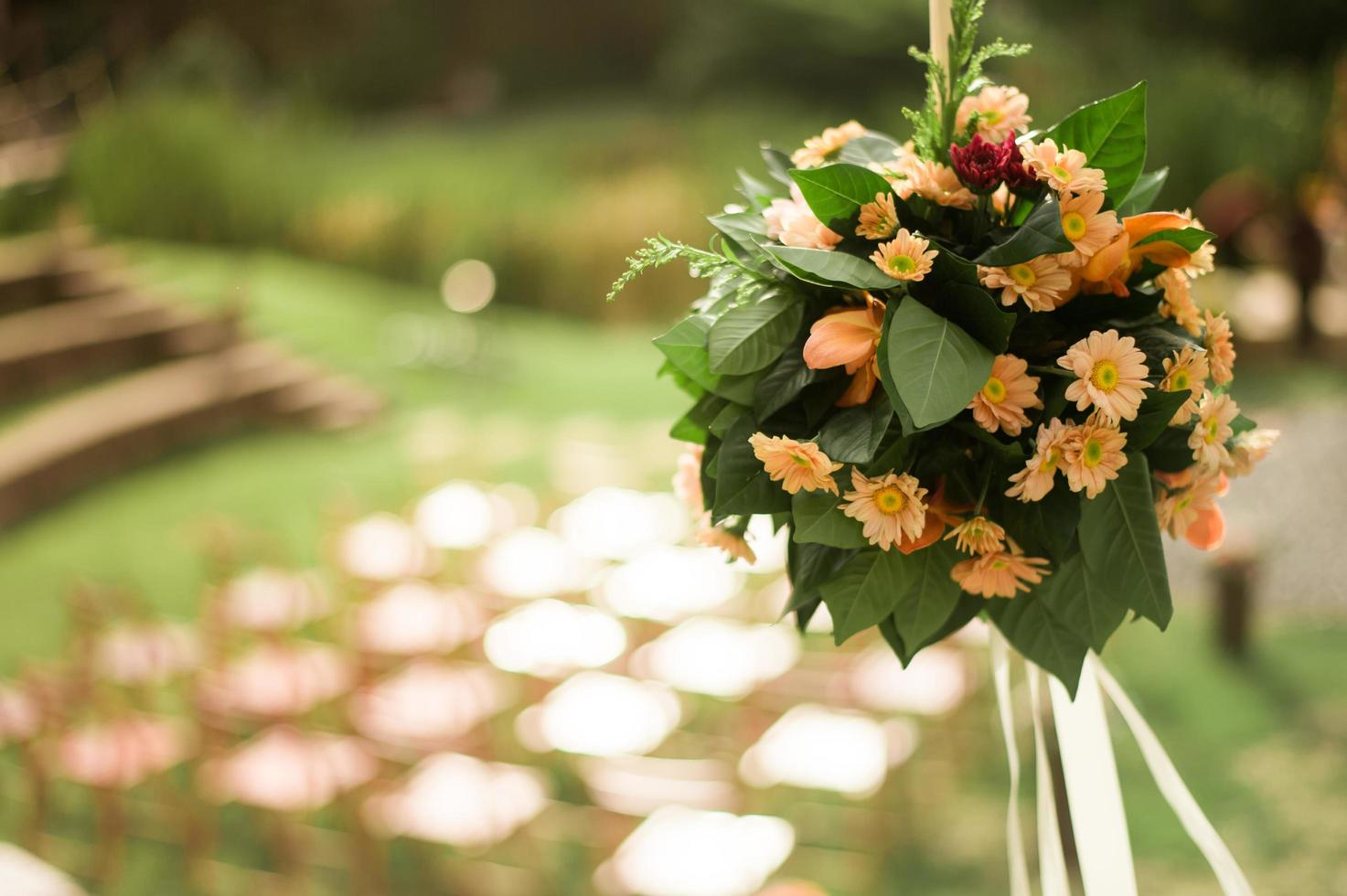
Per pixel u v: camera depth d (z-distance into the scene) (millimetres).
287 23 25953
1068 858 3859
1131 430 1276
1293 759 4840
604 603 5195
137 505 8523
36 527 8117
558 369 12414
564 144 22453
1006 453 1265
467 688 4262
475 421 10586
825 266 1267
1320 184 11617
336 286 14531
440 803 3697
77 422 9438
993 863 4258
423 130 25703
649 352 13328
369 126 25906
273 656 4414
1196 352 1289
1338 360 11477
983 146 1302
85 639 4145
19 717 4277
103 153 14906
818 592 1356
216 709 4082
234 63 19672
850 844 4363
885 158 1472
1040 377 1297
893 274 1247
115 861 4184
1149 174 1518
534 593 5238
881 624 1411
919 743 4824
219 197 15047
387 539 5699
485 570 5480
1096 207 1280
